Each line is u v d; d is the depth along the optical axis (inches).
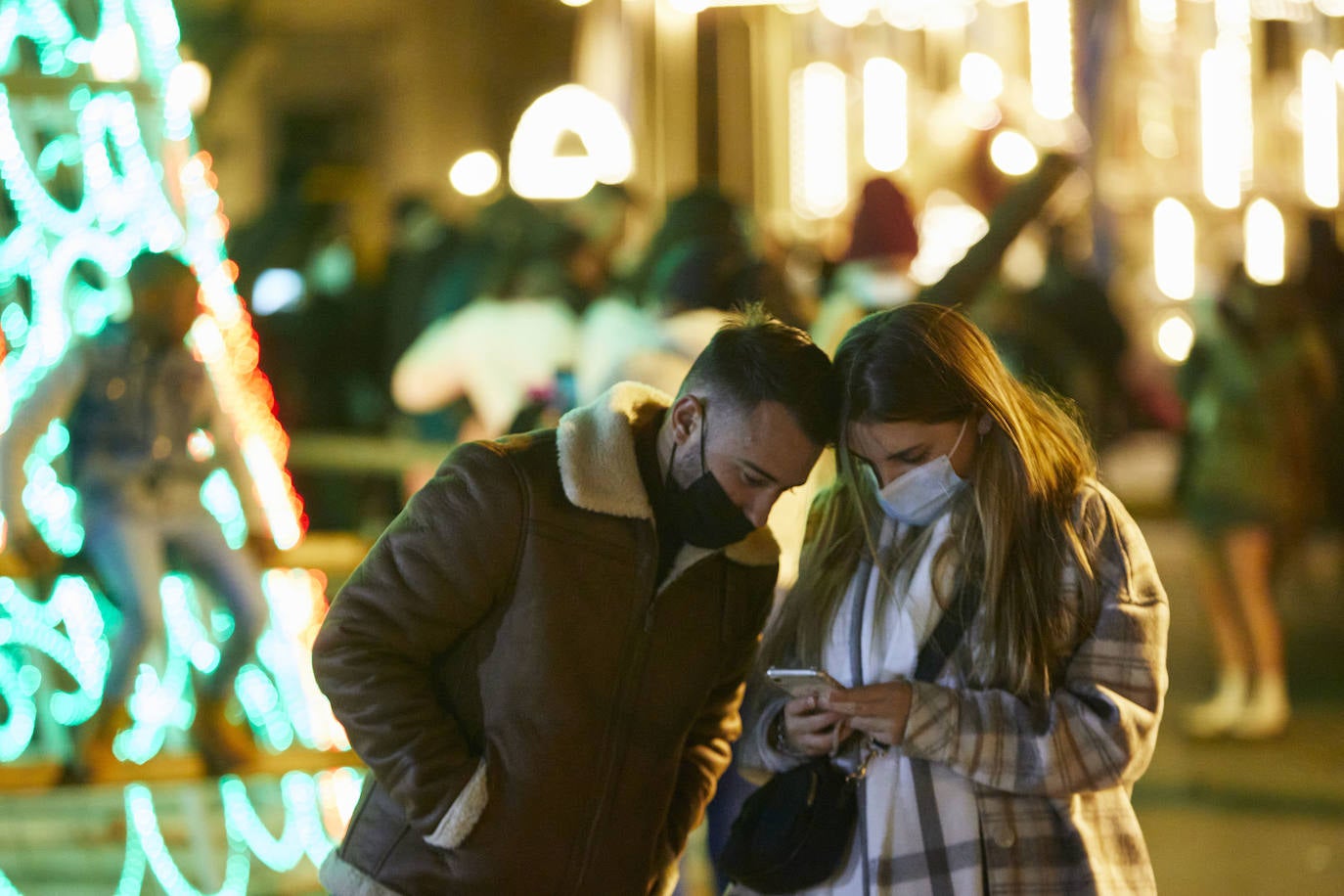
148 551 490.6
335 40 1492.4
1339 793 630.5
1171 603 1055.6
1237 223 1531.7
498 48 1509.6
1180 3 1510.8
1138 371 1408.7
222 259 542.0
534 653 247.6
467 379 666.8
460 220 997.8
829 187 1230.3
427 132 1510.8
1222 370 723.4
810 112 1222.9
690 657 256.7
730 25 1182.9
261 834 519.8
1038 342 877.8
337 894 255.8
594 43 1182.3
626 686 251.9
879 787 257.0
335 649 247.6
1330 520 1035.3
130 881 492.1
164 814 564.1
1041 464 255.1
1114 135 1480.1
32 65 538.6
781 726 270.8
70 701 504.7
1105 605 255.4
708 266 458.3
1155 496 1346.0
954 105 1298.0
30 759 493.4
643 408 261.1
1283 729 733.9
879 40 1280.8
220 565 497.0
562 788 248.5
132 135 520.1
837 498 274.2
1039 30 1350.9
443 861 249.6
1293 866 543.8
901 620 261.4
